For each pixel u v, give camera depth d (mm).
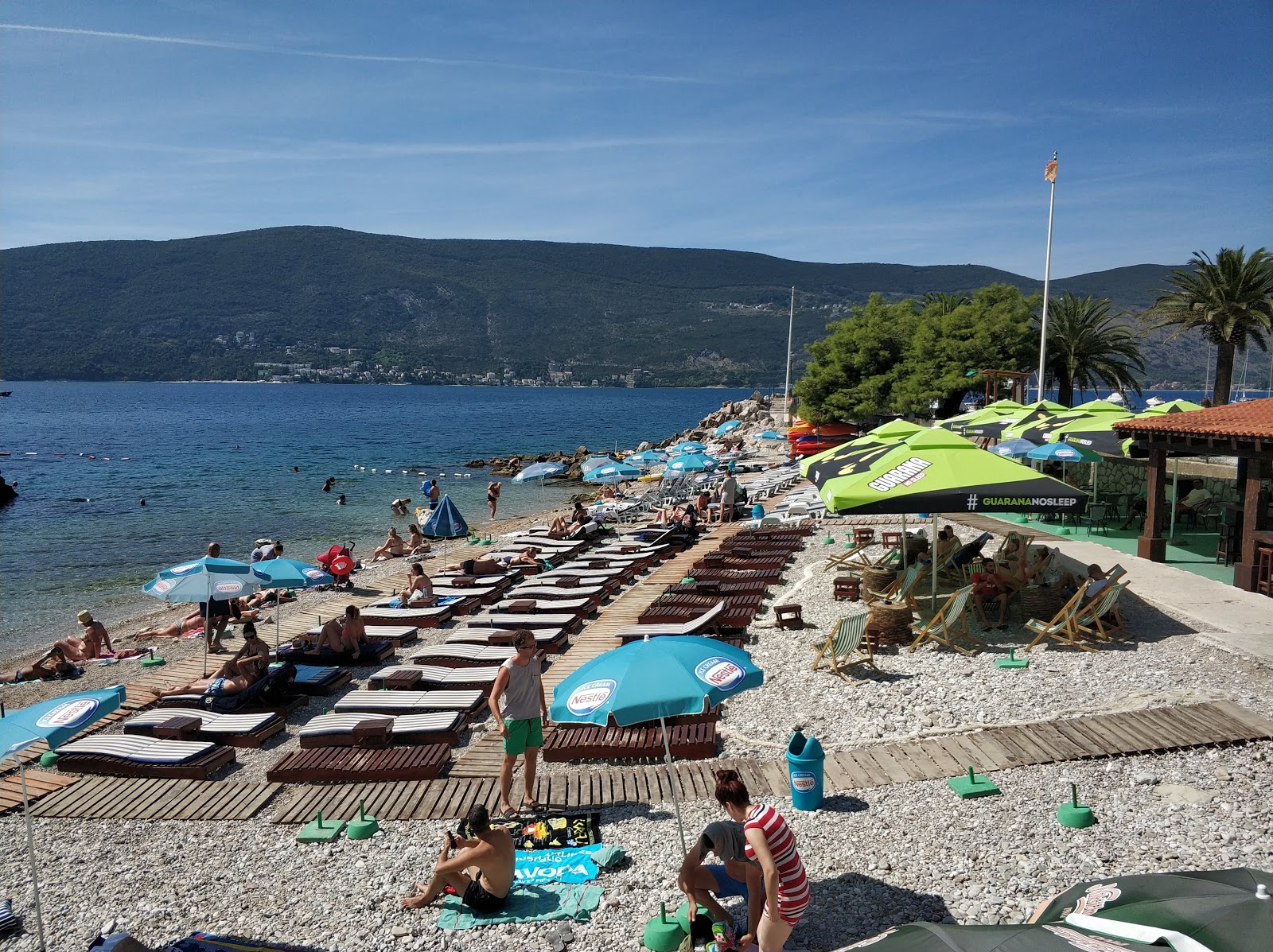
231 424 108750
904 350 51188
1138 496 21047
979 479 11109
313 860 7230
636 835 7305
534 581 18281
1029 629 12211
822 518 24609
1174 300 32594
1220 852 6359
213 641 14477
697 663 6566
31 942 6230
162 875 7109
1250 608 12586
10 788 8898
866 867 6516
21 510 37000
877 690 10289
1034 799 7383
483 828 6258
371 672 12977
